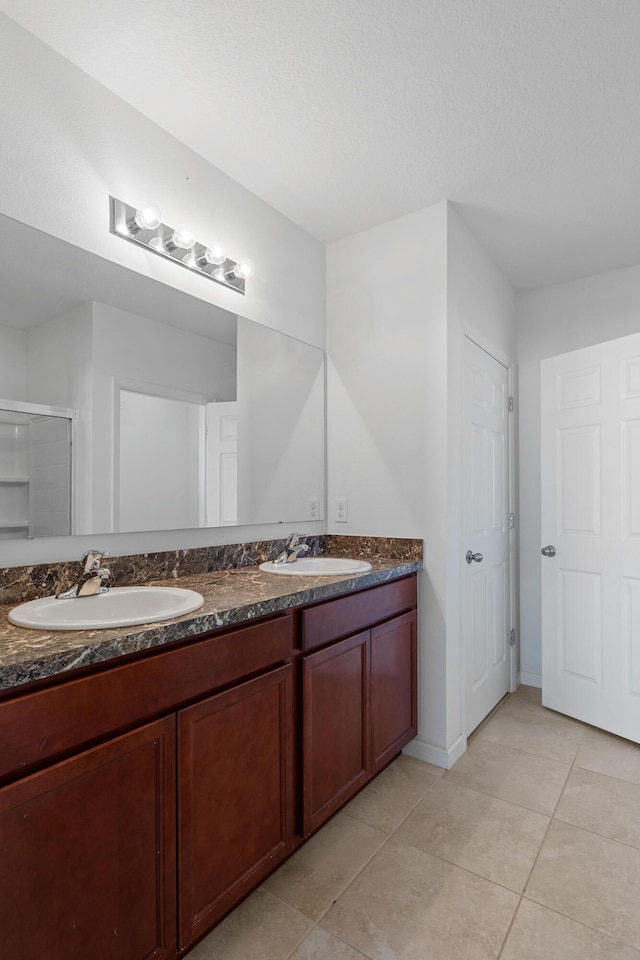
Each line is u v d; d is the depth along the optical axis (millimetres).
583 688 2566
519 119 1725
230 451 2066
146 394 1752
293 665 1545
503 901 1420
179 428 1865
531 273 2930
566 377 2691
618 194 2160
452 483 2221
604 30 1380
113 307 1648
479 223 2395
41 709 934
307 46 1439
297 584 1681
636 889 1457
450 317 2217
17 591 1406
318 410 2520
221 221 2002
